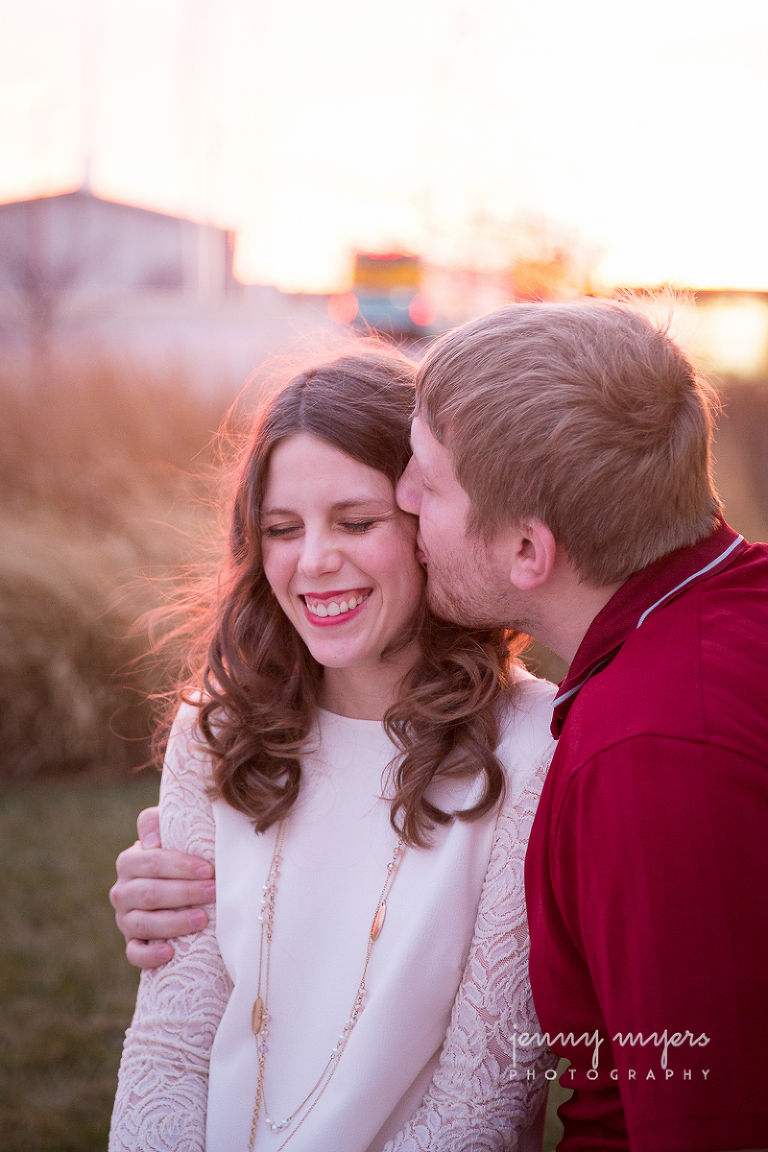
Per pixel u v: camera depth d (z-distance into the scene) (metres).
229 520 1.62
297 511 1.35
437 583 1.26
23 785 4.36
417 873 1.32
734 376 5.79
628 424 1.10
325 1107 1.25
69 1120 2.33
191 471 5.61
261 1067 1.31
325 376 1.39
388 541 1.35
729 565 1.15
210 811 1.48
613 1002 0.93
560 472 1.10
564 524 1.12
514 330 1.16
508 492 1.13
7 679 4.39
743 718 0.95
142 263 16.67
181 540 4.77
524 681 1.45
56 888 3.43
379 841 1.37
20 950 3.05
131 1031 1.41
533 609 1.22
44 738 4.43
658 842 0.91
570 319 1.15
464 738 1.35
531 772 1.31
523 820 1.29
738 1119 0.85
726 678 0.98
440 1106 1.23
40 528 5.02
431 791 1.36
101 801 4.20
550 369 1.11
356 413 1.34
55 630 4.45
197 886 1.43
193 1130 1.32
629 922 0.92
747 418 5.87
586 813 0.98
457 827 1.31
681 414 1.14
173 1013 1.38
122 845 3.77
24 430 5.69
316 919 1.35
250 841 1.42
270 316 10.21
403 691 1.42
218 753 1.44
